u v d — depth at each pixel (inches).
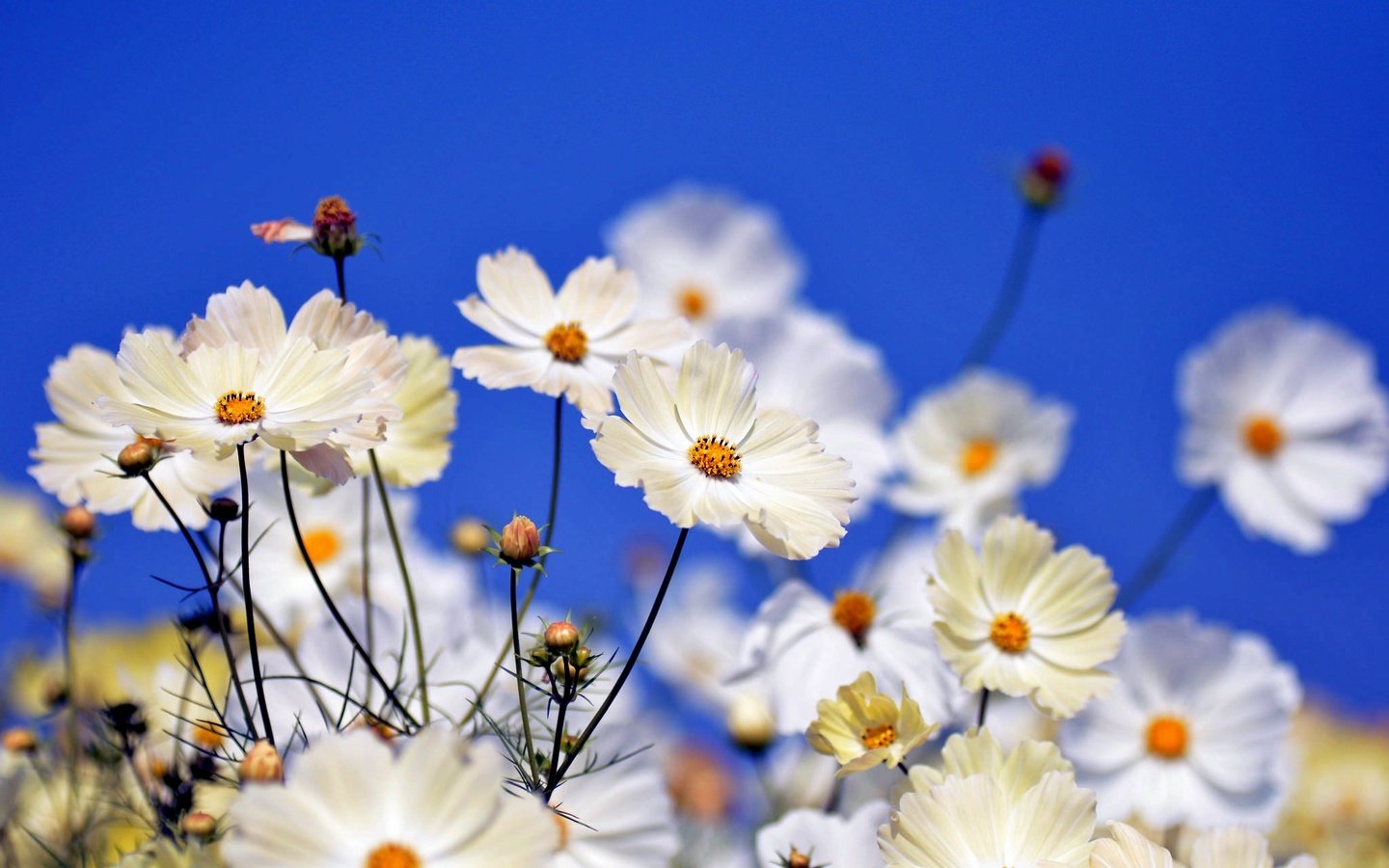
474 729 47.8
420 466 47.8
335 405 44.5
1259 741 50.6
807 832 47.8
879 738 46.5
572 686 45.0
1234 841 45.3
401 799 43.4
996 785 45.3
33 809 50.2
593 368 47.6
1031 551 47.8
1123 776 50.7
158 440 44.8
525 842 43.3
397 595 50.9
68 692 49.6
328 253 46.4
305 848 43.0
